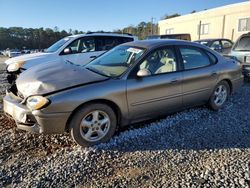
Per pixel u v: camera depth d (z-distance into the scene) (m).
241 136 4.19
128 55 4.45
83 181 3.00
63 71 4.02
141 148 3.79
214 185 2.89
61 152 3.66
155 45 4.49
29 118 3.56
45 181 2.98
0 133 4.26
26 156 3.56
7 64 7.59
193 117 5.01
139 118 4.26
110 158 3.51
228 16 27.33
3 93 7.07
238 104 5.86
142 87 4.09
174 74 4.50
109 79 3.92
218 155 3.57
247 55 7.77
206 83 5.01
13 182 2.96
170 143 3.95
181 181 2.97
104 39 8.66
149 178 3.05
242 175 3.07
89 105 3.70
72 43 8.06
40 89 3.56
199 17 31.62
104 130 3.92
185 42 4.91
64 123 3.55
